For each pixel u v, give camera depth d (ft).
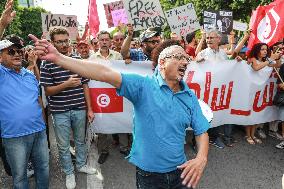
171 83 7.89
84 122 14.21
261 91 17.94
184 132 8.11
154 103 7.73
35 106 11.37
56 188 13.67
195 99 8.20
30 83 11.47
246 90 17.62
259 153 16.87
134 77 7.70
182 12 20.33
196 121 8.04
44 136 11.89
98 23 29.04
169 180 8.20
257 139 18.43
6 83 10.93
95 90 16.15
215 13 22.25
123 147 17.01
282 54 19.24
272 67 17.93
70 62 7.04
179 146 8.03
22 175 11.30
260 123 18.38
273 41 20.21
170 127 7.79
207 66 17.06
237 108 17.75
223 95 17.44
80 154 14.76
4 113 10.84
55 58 6.88
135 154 8.29
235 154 16.72
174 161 8.03
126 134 16.89
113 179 14.29
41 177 12.08
